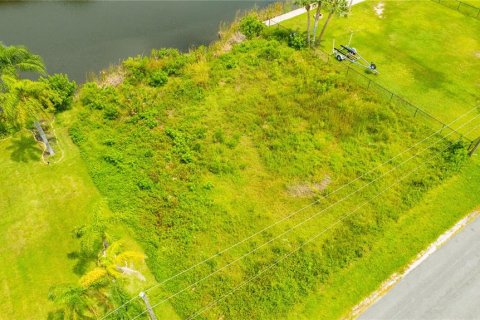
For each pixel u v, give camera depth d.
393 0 52.59
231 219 26.70
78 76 38.34
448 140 32.69
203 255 24.78
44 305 22.52
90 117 32.81
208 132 32.38
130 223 26.14
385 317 22.56
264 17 47.41
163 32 45.53
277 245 25.48
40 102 26.86
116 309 19.42
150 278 23.69
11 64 27.67
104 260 19.50
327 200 28.16
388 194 28.55
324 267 24.33
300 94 36.03
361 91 36.97
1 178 28.52
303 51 41.41
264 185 29.00
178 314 22.30
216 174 29.45
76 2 50.25
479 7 51.78
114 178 28.69
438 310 22.97
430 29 47.12
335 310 22.69
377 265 24.75
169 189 28.22
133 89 35.66
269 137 32.28
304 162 30.50
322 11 48.78
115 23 46.59
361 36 45.03
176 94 35.47
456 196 28.69
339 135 32.69
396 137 32.66
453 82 39.25
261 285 23.48
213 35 45.41
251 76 37.84
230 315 22.23
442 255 25.45
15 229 25.81
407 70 40.44
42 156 30.11
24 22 45.59
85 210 26.94
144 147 30.92
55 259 24.45
